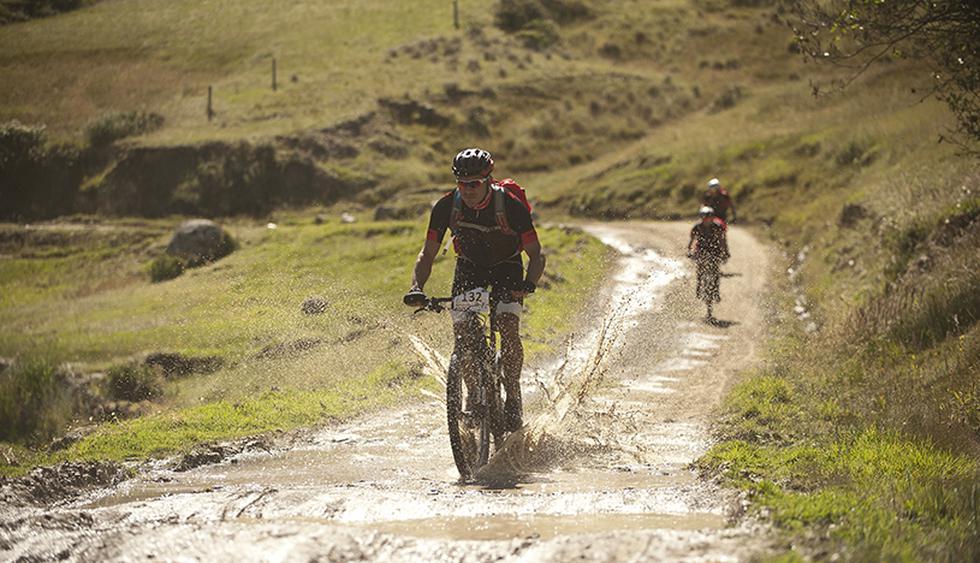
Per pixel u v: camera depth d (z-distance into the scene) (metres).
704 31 72.62
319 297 20.92
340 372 14.34
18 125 56.47
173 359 18.12
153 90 64.44
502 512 6.02
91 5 85.50
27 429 16.06
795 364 14.06
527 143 57.09
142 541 5.09
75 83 66.31
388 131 56.44
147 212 52.81
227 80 65.56
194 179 53.06
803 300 22.02
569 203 45.34
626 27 73.06
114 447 9.60
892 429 9.09
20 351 22.55
